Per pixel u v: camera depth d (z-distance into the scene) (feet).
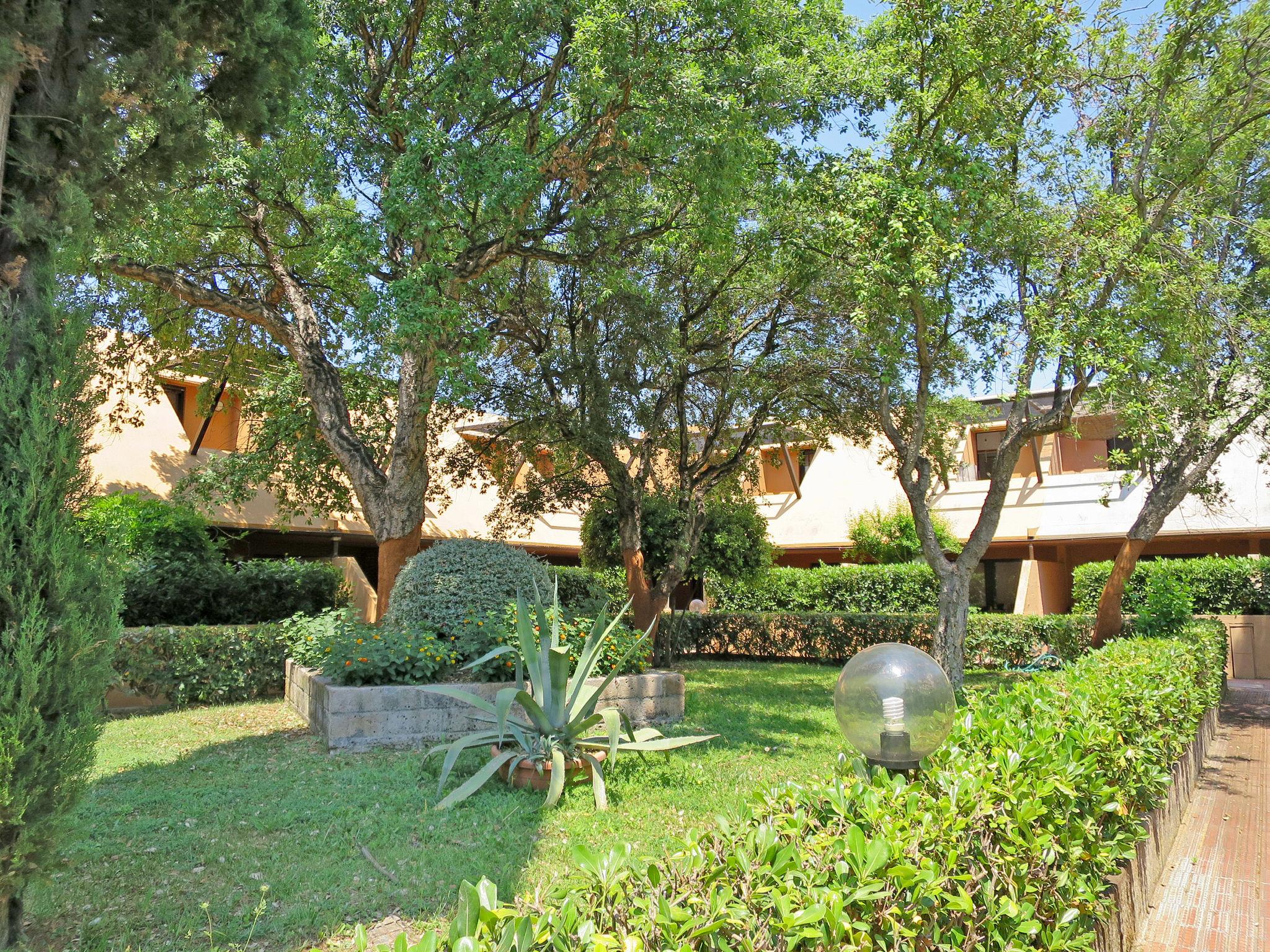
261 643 34.71
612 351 40.75
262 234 37.19
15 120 11.13
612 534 51.34
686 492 45.80
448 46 32.94
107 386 42.73
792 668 52.90
